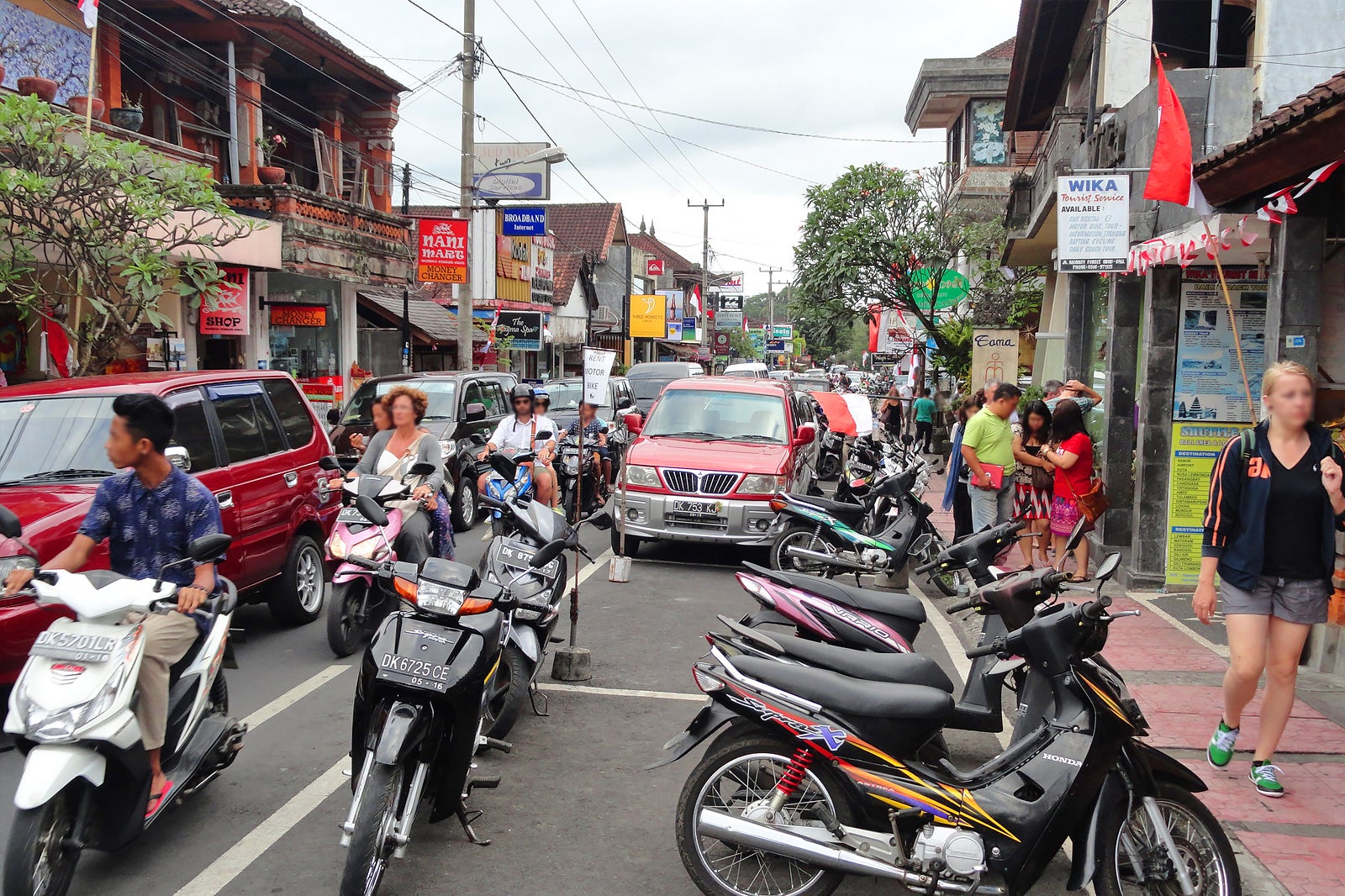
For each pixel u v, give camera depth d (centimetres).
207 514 479
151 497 473
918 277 2500
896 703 414
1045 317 1902
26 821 380
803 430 1240
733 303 8694
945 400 2761
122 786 416
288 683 709
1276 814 505
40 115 1031
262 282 1880
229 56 1900
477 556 1155
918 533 974
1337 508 514
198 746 470
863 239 2488
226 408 787
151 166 1191
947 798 396
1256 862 457
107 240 1126
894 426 2817
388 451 793
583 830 495
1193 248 860
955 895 393
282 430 853
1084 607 407
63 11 1520
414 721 405
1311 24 1002
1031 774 406
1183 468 994
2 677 568
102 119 1538
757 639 463
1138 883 410
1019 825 395
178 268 1213
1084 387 1113
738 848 442
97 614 409
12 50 1421
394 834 406
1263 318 987
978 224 2648
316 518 873
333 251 1947
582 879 446
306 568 873
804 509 979
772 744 413
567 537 594
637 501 1153
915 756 435
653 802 530
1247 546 518
